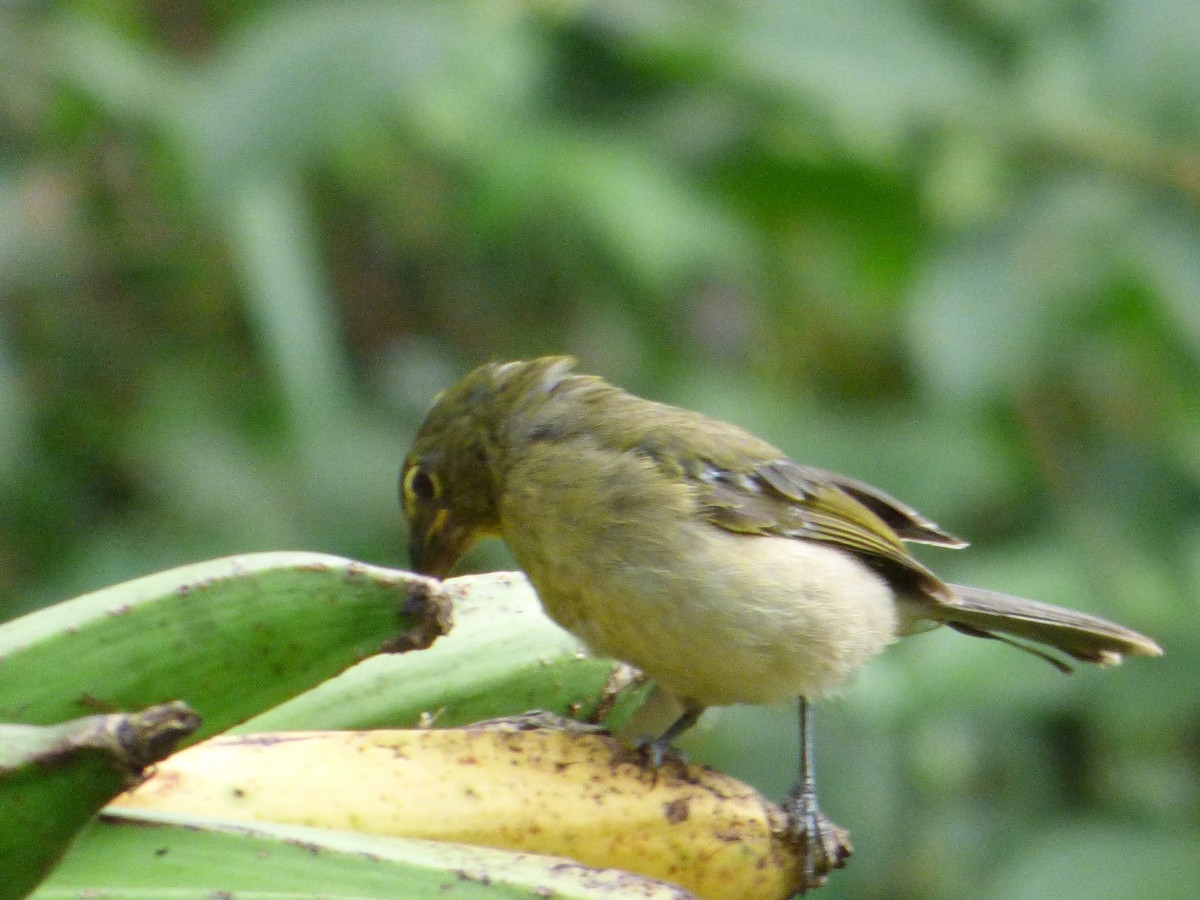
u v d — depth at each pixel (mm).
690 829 5340
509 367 8461
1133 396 12242
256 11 12266
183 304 12250
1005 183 11438
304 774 4793
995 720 11391
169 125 11461
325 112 10281
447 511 8508
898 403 13398
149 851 4133
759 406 12414
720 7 11414
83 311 12141
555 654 6043
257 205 10711
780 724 10961
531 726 5812
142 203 12086
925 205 11641
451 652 5875
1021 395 11953
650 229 11438
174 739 3801
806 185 11828
